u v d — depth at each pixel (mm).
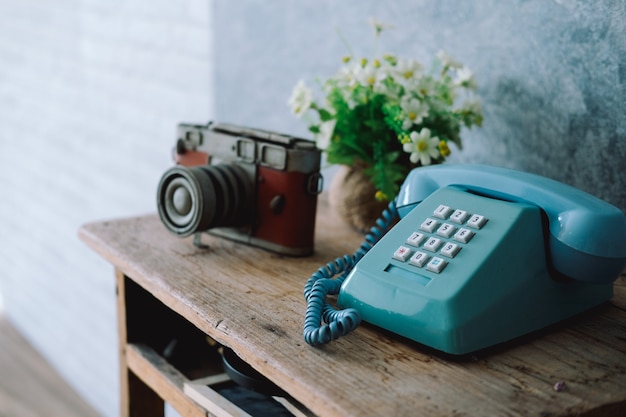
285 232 1061
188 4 1894
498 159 1229
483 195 899
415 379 721
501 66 1197
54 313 2959
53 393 2775
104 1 2268
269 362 753
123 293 1116
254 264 1033
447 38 1275
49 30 2662
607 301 938
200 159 1132
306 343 790
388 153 1101
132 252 1057
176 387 1019
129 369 1163
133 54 2166
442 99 1131
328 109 1133
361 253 982
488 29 1206
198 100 1922
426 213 879
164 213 1085
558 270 824
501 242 801
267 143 1052
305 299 912
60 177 2764
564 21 1095
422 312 769
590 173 1094
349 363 749
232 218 1075
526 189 846
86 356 2734
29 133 2969
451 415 656
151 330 1155
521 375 737
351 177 1158
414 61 1105
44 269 3006
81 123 2531
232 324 830
